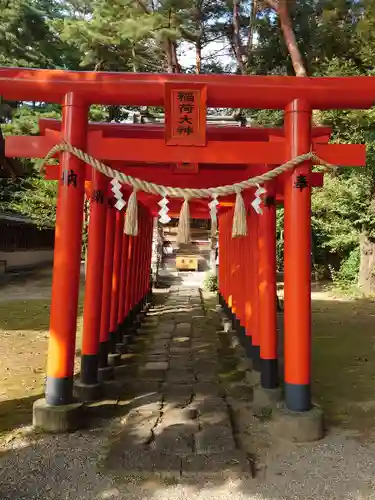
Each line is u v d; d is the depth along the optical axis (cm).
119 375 605
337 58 1116
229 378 598
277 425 405
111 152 434
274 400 496
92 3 1586
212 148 436
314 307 1186
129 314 872
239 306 805
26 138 436
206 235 2550
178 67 1558
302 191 426
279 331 934
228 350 760
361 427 432
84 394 505
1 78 415
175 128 430
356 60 1170
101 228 538
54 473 335
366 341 815
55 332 420
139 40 1405
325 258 1700
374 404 496
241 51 1694
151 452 361
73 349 428
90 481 324
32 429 413
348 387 559
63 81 420
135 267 964
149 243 1281
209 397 513
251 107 445
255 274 607
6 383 552
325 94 423
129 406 487
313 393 537
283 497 307
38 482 322
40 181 1541
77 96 426
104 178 543
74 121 425
